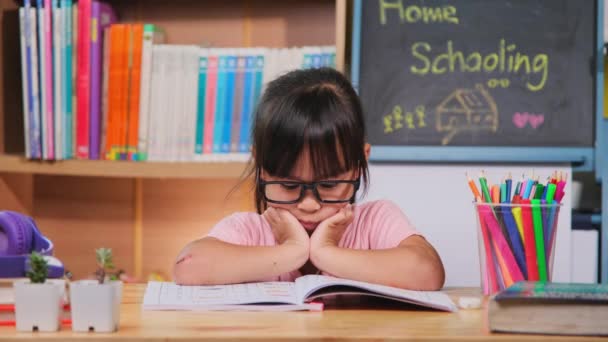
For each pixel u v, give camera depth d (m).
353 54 2.19
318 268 1.31
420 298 1.13
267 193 1.38
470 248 2.10
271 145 1.32
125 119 2.26
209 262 1.28
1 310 0.99
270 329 0.96
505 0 2.19
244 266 1.28
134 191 2.55
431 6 2.21
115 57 2.26
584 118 2.13
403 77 2.19
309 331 0.95
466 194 2.11
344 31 2.17
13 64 2.43
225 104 2.24
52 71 2.28
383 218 1.51
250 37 2.50
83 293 0.92
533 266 1.25
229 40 2.50
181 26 2.52
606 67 2.28
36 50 2.27
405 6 2.21
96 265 2.55
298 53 2.24
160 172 2.24
